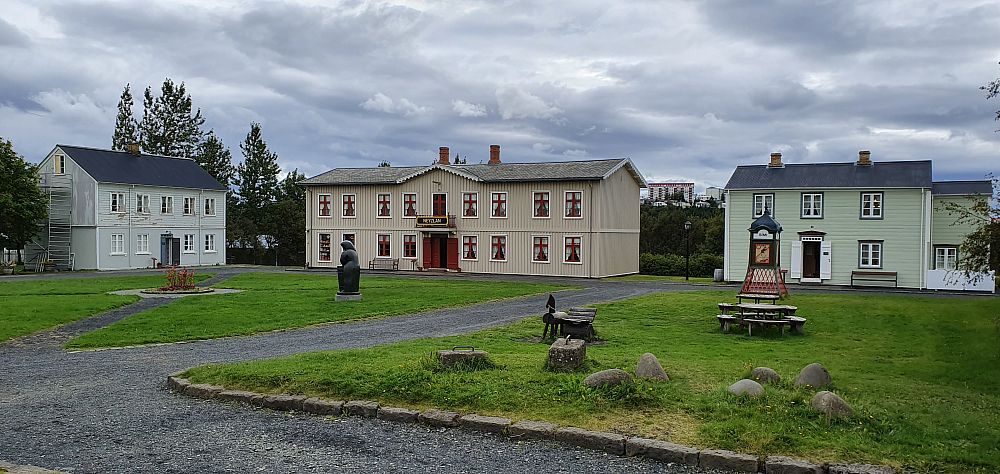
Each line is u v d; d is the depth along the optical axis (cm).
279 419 931
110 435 862
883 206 4012
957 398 1029
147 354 1523
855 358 1473
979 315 2286
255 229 7469
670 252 7288
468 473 727
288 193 7975
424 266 5219
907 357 1504
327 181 5562
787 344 1688
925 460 722
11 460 766
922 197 3931
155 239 5659
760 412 849
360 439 840
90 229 5250
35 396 1085
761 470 726
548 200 4775
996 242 1408
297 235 7444
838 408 836
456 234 5100
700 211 8894
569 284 3916
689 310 2402
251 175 7819
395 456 780
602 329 1895
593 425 838
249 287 3444
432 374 1033
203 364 1361
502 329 1881
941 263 4009
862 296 3109
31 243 5428
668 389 952
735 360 1371
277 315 2236
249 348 1595
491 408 909
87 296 2834
